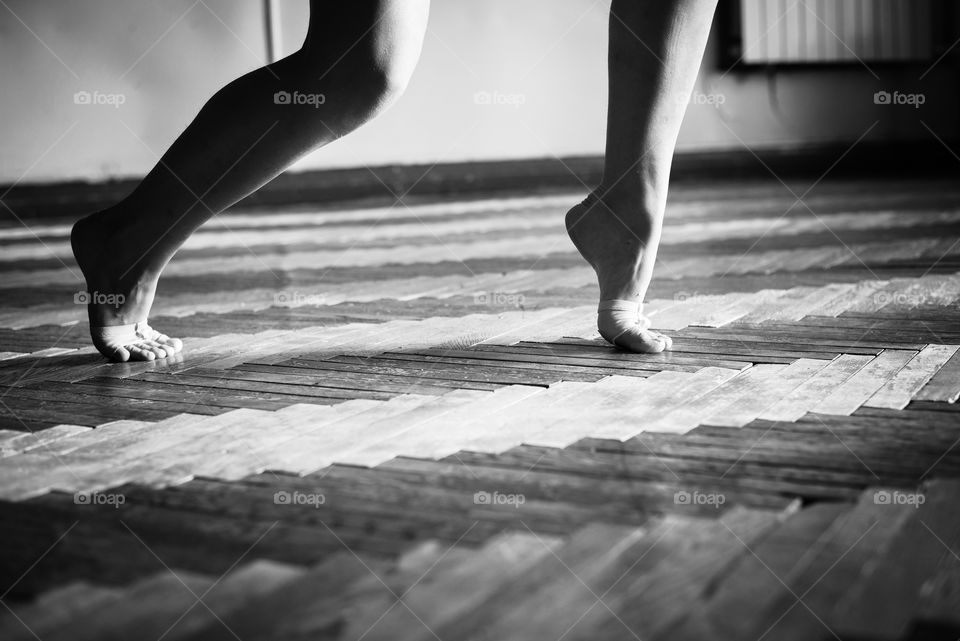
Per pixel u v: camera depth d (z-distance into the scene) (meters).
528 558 0.71
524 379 1.29
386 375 1.34
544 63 6.13
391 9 1.31
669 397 1.17
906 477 0.87
